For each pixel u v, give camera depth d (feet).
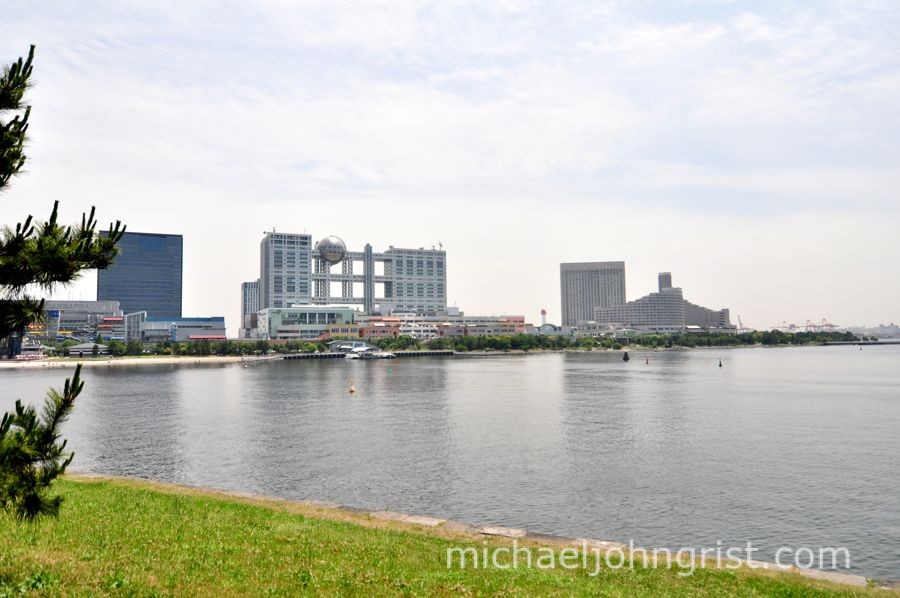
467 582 64.64
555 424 260.01
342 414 296.71
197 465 182.29
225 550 71.41
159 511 93.30
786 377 535.60
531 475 167.63
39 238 46.83
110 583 55.16
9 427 46.68
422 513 134.31
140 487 119.03
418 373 619.26
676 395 380.37
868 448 205.77
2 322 46.96
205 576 60.18
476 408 317.42
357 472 171.63
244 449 206.59
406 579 63.87
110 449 207.92
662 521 129.70
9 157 46.47
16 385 486.38
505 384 471.21
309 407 327.06
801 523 128.67
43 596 50.93
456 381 505.66
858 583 77.51
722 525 127.44
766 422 264.72
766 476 167.02
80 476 131.54
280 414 297.94
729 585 73.46
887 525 127.44
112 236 50.42
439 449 204.54
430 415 290.97
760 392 397.80
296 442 219.00
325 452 200.34
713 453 197.47
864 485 157.69
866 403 334.44
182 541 74.64
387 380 521.65
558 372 624.18
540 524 127.24
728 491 151.94
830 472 171.22
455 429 247.29
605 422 265.54
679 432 238.27
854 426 253.03
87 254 48.34
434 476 166.81
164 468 178.70
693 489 153.58
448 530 95.35
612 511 136.15
